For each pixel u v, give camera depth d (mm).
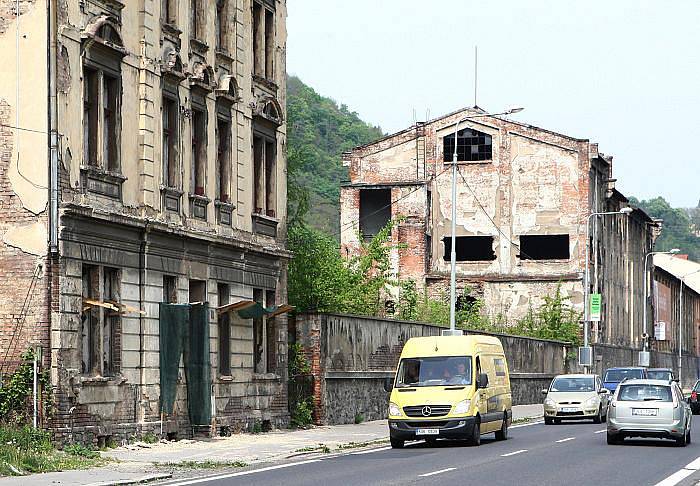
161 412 35469
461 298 88438
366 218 90500
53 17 30422
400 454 33312
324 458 31828
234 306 40062
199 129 39062
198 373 37812
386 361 54094
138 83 34625
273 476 25516
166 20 36812
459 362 37906
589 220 89188
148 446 33312
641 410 37250
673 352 139750
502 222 90250
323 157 145875
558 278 88062
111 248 32812
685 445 37656
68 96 30906
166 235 35781
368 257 62281
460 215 91062
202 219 38719
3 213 30406
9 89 30516
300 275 55875
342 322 48906
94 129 32344
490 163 90688
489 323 78812
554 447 36250
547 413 54500
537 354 79312
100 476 24859
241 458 30812
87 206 31094
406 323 56875
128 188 33906
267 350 44531
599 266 94375
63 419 30094
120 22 33500
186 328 36969
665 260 165625
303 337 46500
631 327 109438
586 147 89188
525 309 88500
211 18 39906
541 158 89938
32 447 28406
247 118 42719
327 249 57562
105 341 32906
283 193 46156
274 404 44219
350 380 49625
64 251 30375
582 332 87500
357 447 37156
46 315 29922
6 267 30281
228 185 41000
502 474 25906
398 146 91750
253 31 44156
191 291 38594
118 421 33031
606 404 56281
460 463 29281
